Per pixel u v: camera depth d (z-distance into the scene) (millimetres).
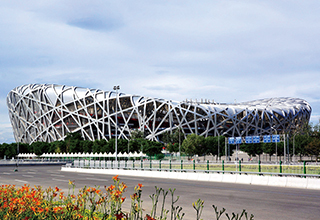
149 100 127438
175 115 126312
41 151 115125
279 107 142125
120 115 129500
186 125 127250
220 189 20359
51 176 33656
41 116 144500
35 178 30594
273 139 52781
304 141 81062
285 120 137125
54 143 114250
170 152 112375
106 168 44938
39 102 144625
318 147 72250
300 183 21562
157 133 126062
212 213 12008
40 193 10859
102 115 132125
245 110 130750
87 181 26656
